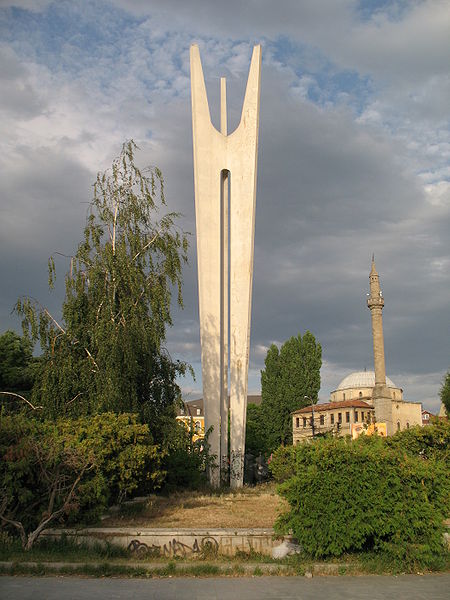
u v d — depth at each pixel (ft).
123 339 70.38
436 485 38.40
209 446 92.53
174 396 79.92
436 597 29.17
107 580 31.63
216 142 101.35
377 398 214.69
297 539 38.42
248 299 98.02
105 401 68.08
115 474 59.57
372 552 37.76
